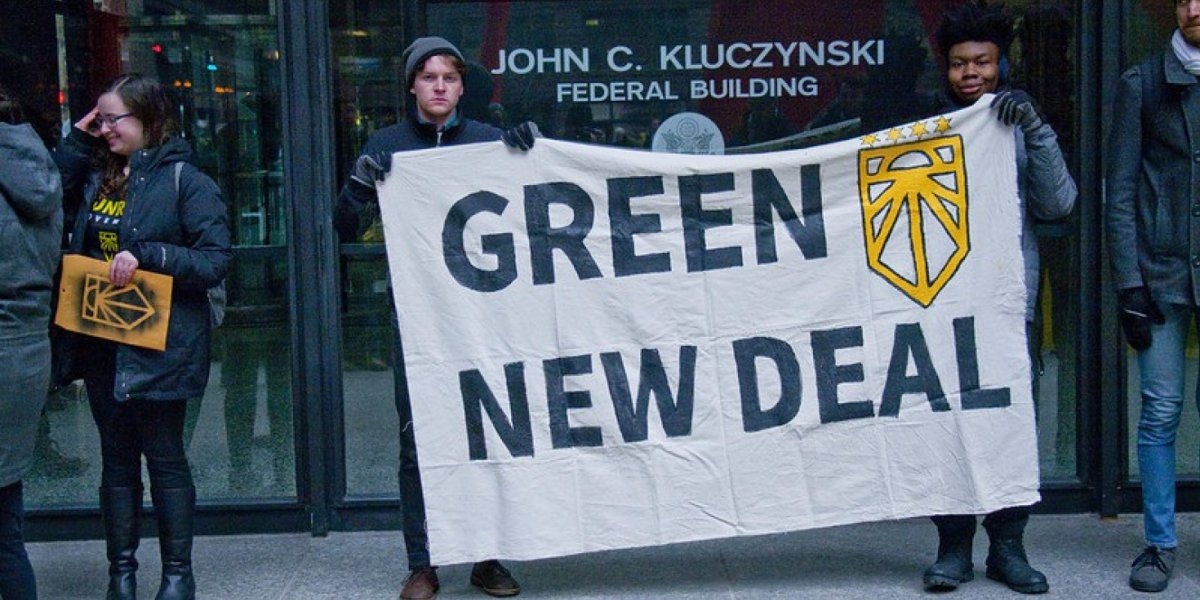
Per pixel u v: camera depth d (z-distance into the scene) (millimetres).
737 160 4746
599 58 5691
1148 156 4793
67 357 4605
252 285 5746
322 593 5020
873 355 4770
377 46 5625
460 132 4824
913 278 4766
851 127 5707
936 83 5672
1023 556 4934
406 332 4695
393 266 4695
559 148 4715
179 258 4453
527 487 4723
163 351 4508
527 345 4727
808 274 4773
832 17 5660
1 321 3953
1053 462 5859
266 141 5680
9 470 4008
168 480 4738
